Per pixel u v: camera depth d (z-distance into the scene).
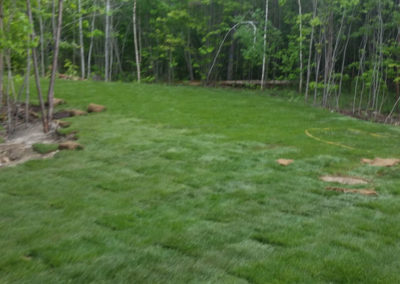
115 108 13.95
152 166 7.12
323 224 4.54
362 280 3.28
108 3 24.28
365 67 23.83
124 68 36.12
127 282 3.21
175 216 4.77
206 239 4.10
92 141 9.15
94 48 32.72
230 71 30.30
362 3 19.78
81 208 5.02
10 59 12.23
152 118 12.26
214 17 28.33
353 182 6.25
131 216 4.75
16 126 11.59
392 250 3.86
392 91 24.88
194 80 31.02
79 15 13.88
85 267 3.45
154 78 28.75
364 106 21.06
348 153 8.20
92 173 6.70
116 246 3.90
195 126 11.15
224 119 12.42
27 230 4.28
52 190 5.79
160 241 4.04
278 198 5.46
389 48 18.44
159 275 3.34
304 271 3.42
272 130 10.80
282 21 29.34
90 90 17.59
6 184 6.10
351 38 26.03
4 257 3.61
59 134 10.30
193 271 3.41
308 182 6.22
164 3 26.44
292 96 21.52
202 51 25.78
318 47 18.72
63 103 14.79
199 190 5.81
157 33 28.22
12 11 10.49
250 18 28.12
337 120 13.01
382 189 5.86
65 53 32.72
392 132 11.30
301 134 10.27
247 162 7.42
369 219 4.71
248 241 4.06
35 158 8.16
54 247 3.84
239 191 5.76
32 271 3.37
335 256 3.71
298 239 4.11
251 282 3.25
